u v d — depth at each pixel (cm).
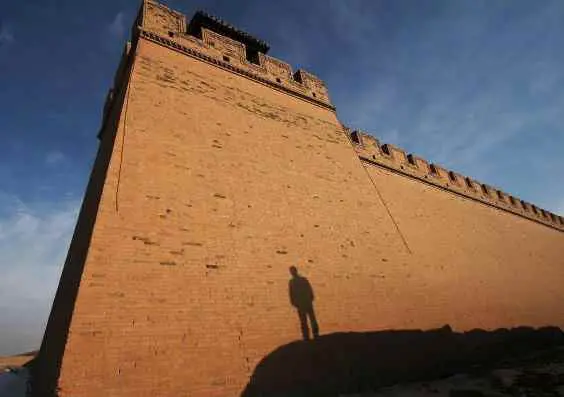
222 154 877
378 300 924
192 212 739
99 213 626
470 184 1989
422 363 915
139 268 620
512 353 1262
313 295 812
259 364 657
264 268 772
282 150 1027
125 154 718
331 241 943
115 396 513
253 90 1099
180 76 936
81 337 524
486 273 1512
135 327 571
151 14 981
